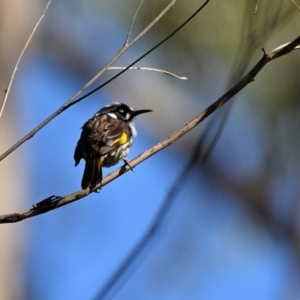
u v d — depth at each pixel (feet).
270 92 42.98
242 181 46.73
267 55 22.97
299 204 46.52
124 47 21.07
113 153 30.40
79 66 47.16
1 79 37.11
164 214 22.04
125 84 47.32
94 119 31.37
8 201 35.60
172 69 45.29
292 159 46.16
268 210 46.68
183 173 22.25
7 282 34.83
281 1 25.67
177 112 47.24
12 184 35.94
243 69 23.12
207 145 22.49
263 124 44.98
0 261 34.88
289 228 46.68
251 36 23.72
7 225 35.35
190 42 43.14
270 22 24.58
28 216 22.49
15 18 38.91
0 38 37.83
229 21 40.91
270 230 46.65
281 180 46.68
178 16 42.19
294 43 22.65
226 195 46.60
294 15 36.52
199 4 41.39
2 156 20.48
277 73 42.47
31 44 40.45
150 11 42.75
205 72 44.42
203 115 23.12
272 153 46.16
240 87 23.04
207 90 45.06
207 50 43.19
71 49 46.52
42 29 44.62
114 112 34.04
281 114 44.27
